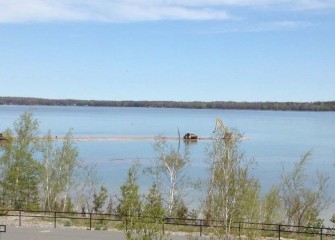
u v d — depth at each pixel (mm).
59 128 197500
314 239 30906
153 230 20156
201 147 119750
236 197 28281
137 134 174125
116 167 85625
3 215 36281
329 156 108375
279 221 40781
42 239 28016
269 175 75812
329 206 56312
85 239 28047
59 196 57031
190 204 51688
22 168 46625
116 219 35406
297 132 195500
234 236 28297
